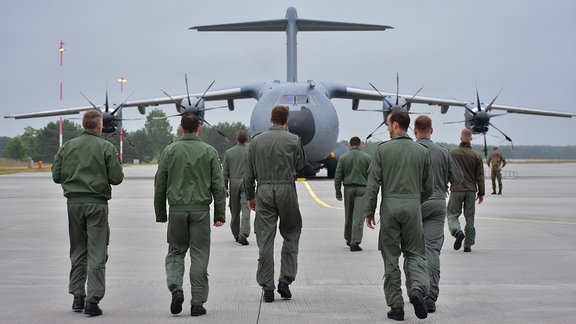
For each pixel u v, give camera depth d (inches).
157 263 366.9
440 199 284.0
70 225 265.6
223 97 1358.3
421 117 293.1
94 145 264.7
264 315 257.0
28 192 967.0
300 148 285.3
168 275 258.7
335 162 1318.9
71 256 267.0
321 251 409.7
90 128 268.8
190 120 267.9
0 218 589.0
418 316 244.4
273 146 281.4
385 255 255.1
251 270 347.6
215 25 1368.1
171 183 263.3
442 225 284.7
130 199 829.2
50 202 775.7
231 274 336.8
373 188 255.4
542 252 401.7
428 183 260.5
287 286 283.9
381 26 1359.5
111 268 352.2
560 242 443.2
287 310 265.0
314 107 1137.4
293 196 282.5
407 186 253.0
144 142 4901.6
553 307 266.7
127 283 315.0
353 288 304.8
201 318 252.5
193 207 260.8
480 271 341.7
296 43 1371.8
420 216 253.8
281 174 281.6
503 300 279.4
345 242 448.1
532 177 1561.3
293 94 1148.5
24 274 333.7
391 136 269.1
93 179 261.7
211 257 388.5
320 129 1125.1
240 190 439.2
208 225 264.5
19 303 275.1
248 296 289.4
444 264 361.7
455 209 399.5
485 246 426.9
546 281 316.5
